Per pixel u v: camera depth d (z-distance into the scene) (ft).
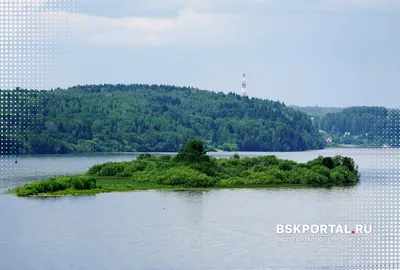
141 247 281.13
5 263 256.32
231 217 344.69
